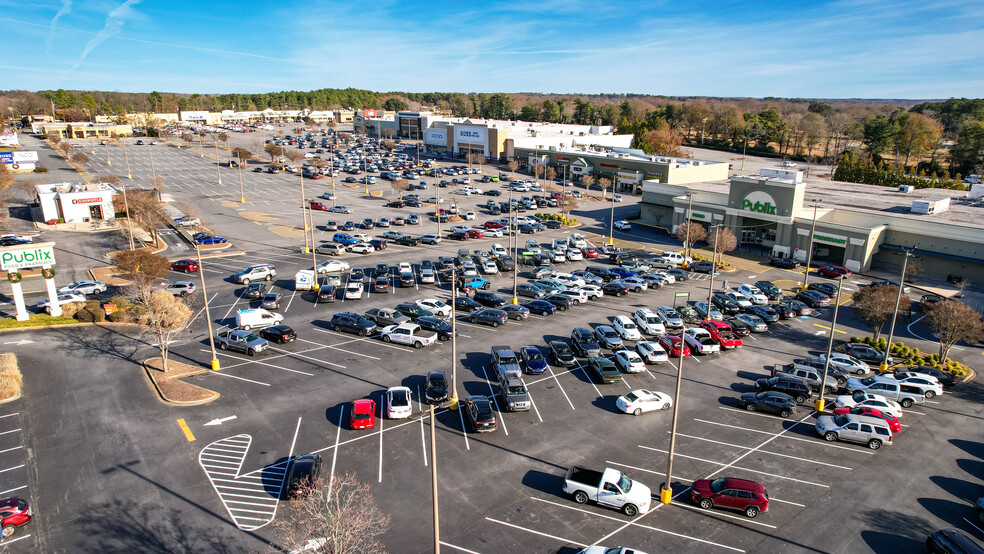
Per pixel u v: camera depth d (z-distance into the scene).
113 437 31.53
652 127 190.12
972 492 28.62
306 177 129.88
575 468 27.75
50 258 47.47
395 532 24.42
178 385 37.41
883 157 180.75
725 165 116.56
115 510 25.77
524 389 36.06
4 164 116.44
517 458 30.38
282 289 58.16
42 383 37.62
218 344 43.97
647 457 30.86
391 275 61.91
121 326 47.91
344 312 49.41
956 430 34.88
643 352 43.81
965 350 47.97
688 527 25.52
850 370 42.09
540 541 24.30
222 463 29.33
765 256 76.25
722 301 56.22
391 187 121.38
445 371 40.50
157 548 23.52
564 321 51.28
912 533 25.47
